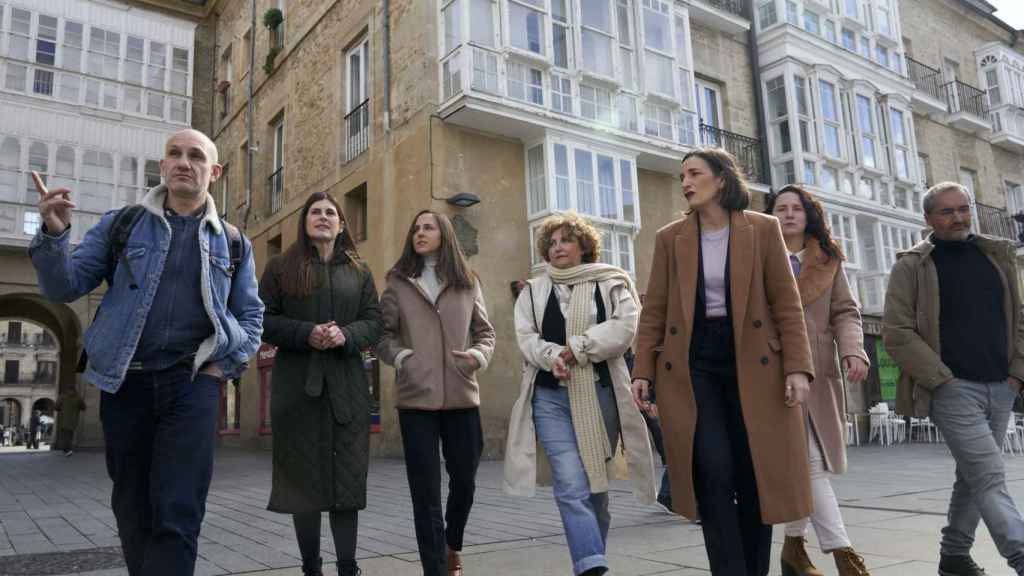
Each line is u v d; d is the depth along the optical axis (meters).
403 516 5.72
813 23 17.81
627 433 3.10
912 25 22.08
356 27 14.49
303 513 3.10
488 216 12.03
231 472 10.44
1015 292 3.24
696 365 2.66
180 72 19.92
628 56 13.72
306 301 3.34
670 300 2.76
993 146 23.31
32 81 17.67
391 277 3.64
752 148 16.48
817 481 3.15
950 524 3.31
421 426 3.32
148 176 18.94
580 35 12.90
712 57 16.44
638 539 4.54
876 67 18.72
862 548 4.02
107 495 7.72
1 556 4.35
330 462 3.14
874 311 17.34
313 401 3.19
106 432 2.51
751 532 2.60
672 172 14.52
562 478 2.99
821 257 3.54
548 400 3.18
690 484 2.54
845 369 3.36
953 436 3.12
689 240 2.76
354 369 3.33
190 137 2.67
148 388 2.48
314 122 15.95
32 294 17.88
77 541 4.89
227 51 21.94
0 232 16.86
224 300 2.65
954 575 3.29
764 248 2.69
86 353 2.51
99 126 18.42
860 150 17.61
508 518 5.53
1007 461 10.11
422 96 12.13
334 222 3.45
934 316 3.23
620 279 3.29
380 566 3.89
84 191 17.98
